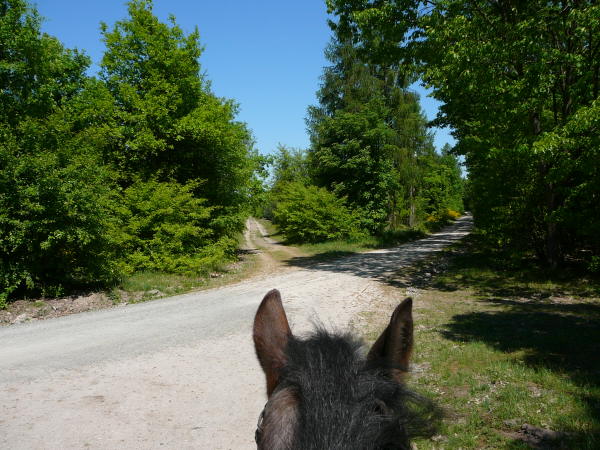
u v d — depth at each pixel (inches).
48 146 472.7
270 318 71.1
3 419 194.2
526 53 466.9
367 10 606.2
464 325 350.0
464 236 1577.3
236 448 172.1
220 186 847.7
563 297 459.5
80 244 458.6
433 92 668.1
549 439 157.8
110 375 251.3
